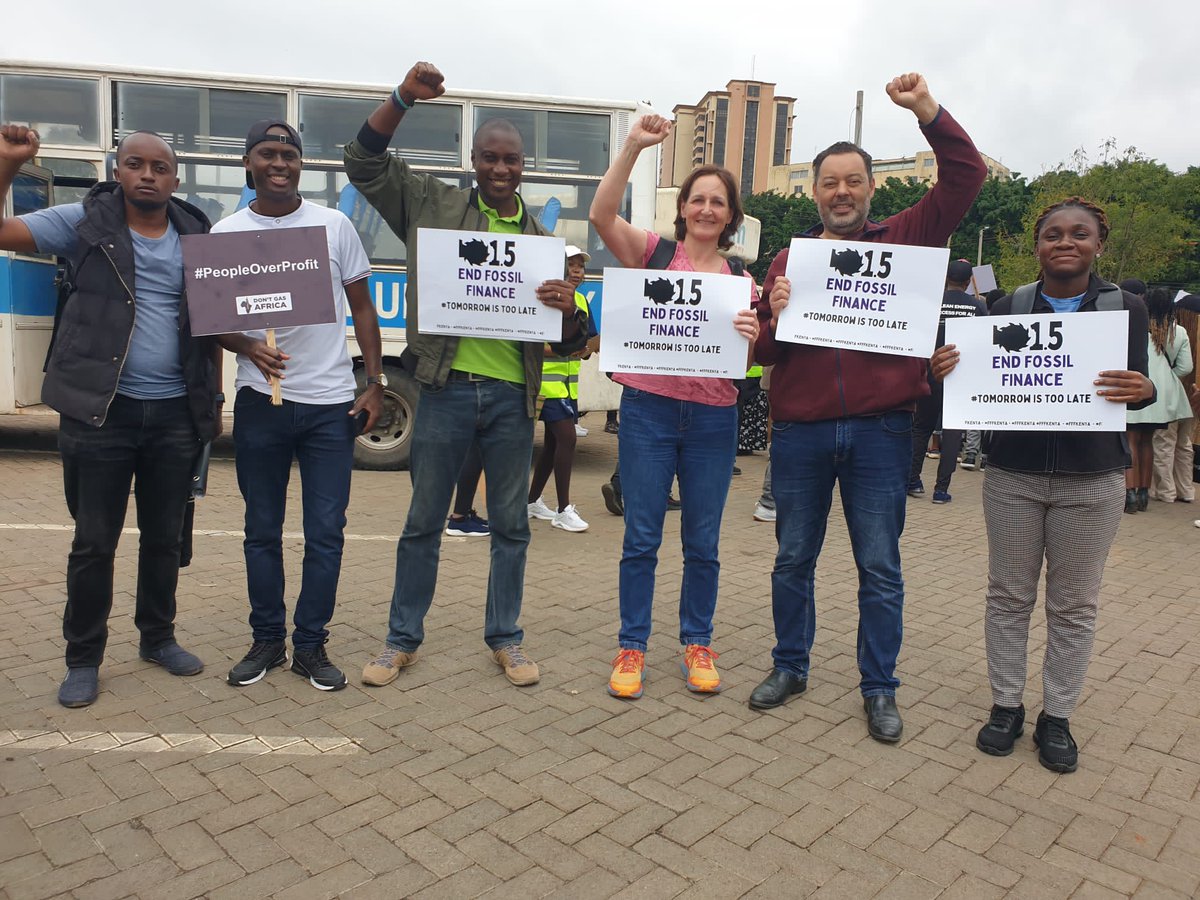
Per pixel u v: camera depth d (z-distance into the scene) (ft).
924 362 10.94
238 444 11.50
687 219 11.74
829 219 10.85
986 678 12.98
